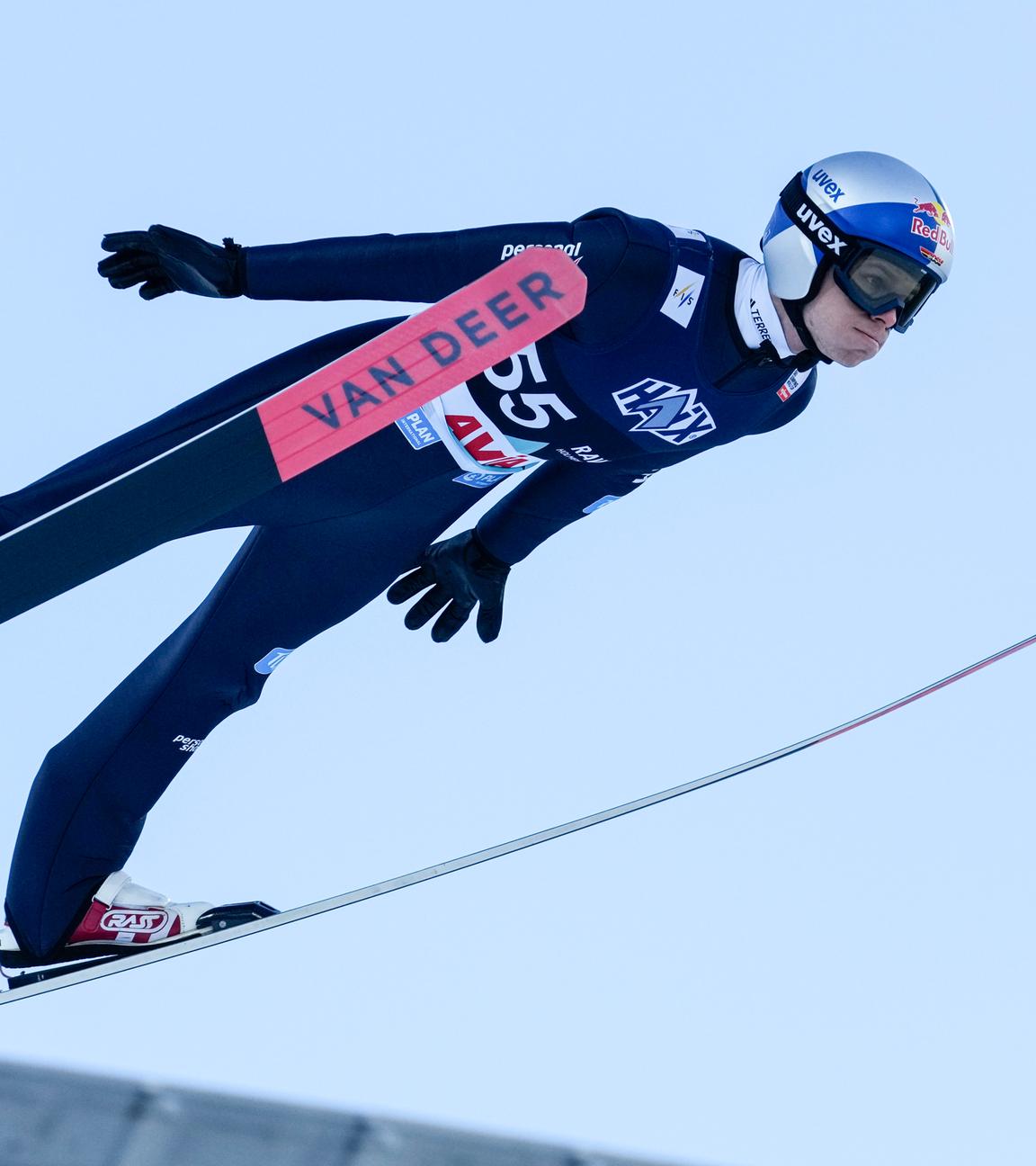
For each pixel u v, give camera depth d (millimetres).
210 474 8539
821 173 10125
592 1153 4691
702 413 10609
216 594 11688
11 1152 4457
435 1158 4621
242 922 12094
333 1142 4605
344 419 8531
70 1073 4543
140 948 12016
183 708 11664
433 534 11789
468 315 8367
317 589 11570
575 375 10391
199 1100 4586
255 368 10961
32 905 11828
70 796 11688
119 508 8516
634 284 9953
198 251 10102
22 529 8484
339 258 10164
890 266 9922
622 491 11836
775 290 10164
